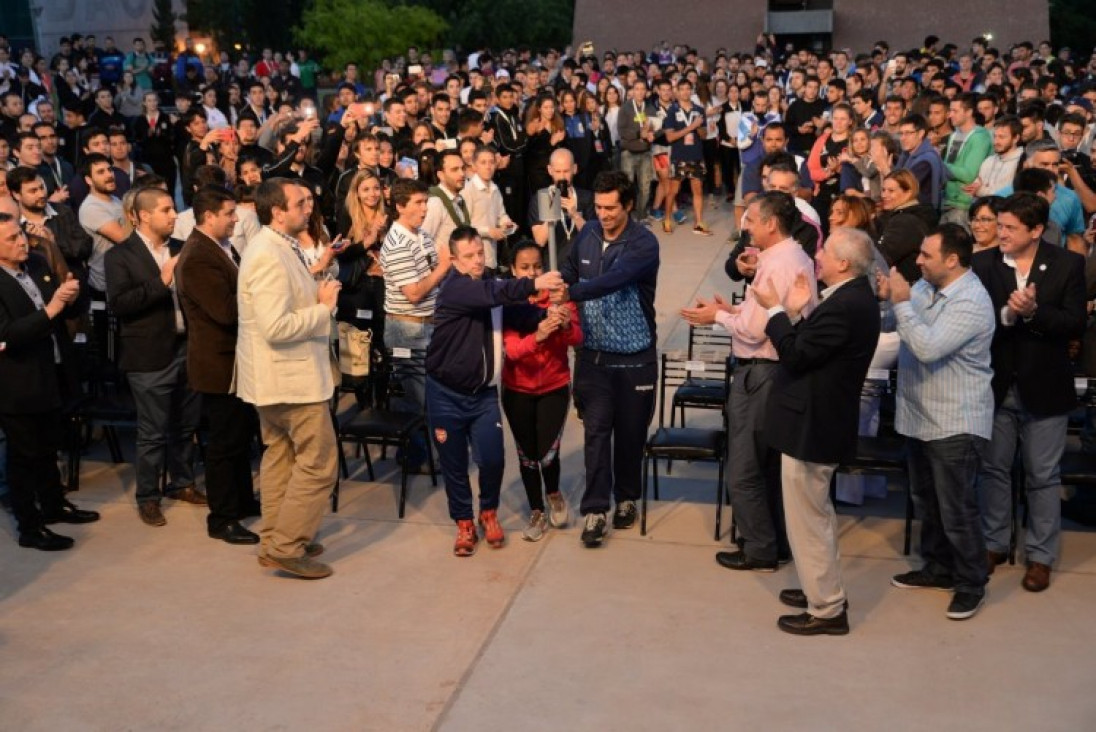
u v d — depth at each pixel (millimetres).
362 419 6668
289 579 5762
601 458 5992
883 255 6562
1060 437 5453
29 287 6133
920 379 5180
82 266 7809
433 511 6621
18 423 6016
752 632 5148
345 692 4715
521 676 4809
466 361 5688
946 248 5031
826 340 4723
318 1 27078
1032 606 5352
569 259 6105
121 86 20781
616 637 5117
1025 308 5152
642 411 6070
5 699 4699
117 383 7465
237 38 31891
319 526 6352
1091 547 5984
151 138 14336
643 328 5977
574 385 6164
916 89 13250
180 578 5797
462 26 31812
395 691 4715
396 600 5516
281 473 5859
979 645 5000
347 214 7949
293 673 4863
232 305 5902
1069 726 4395
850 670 4812
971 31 24000
